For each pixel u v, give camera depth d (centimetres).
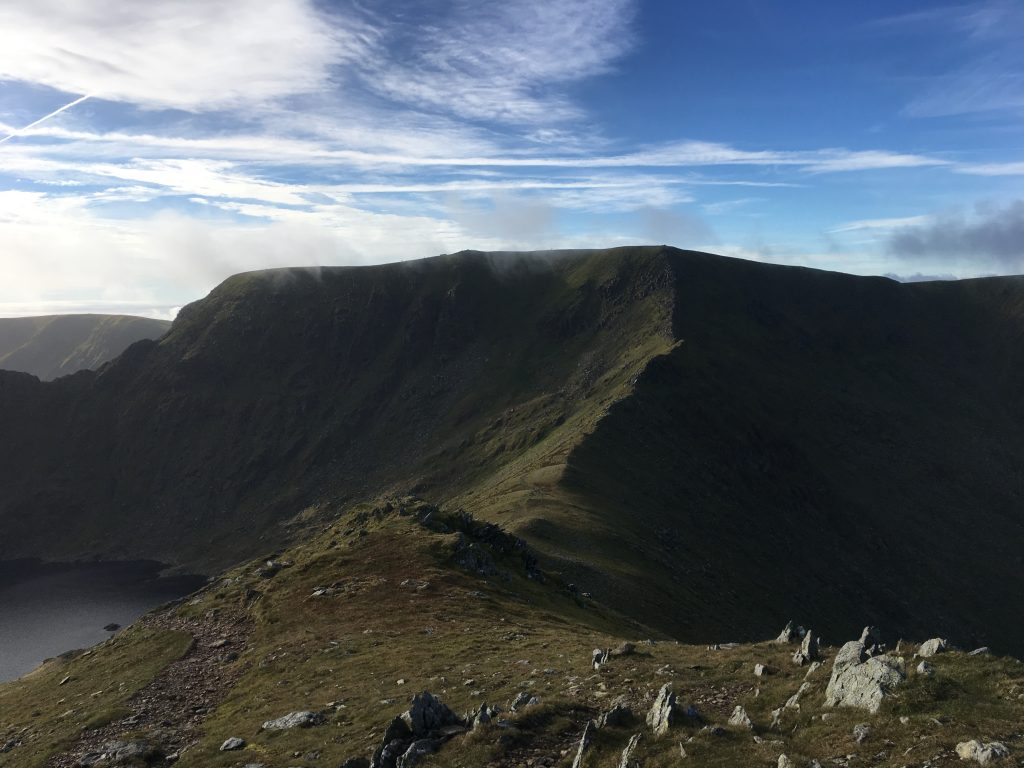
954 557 19462
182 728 3247
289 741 2661
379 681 3316
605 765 1944
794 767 1669
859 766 1623
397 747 2278
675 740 1972
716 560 13388
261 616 5178
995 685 1839
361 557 6128
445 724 2466
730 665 2839
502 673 3166
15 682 5950
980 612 17388
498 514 11481
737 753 1828
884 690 1933
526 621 4678
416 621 4534
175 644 4962
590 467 15288
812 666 2484
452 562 5959
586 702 2556
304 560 6488
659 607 8775
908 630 15450
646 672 2842
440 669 3394
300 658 4003
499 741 2188
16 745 3484
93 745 3130
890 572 17800
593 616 6156
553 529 10475
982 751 1514
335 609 4991
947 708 1773
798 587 14700
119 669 4697
